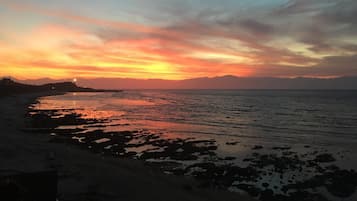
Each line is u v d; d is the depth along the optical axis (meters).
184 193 22.19
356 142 45.59
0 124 54.03
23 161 27.44
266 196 23.08
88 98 185.75
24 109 90.12
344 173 28.72
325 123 67.00
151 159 34.19
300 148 41.38
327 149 40.69
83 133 50.03
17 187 14.02
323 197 23.16
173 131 55.47
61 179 23.03
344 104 125.81
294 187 25.30
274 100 164.38
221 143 44.28
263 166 31.55
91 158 30.86
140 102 146.88
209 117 79.19
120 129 57.09
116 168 27.47
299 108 108.12
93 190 21.05
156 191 22.03
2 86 175.50
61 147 35.88
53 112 86.38
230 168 30.16
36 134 46.94
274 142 45.62
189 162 33.00
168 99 180.50
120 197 20.28
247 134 52.88
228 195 22.59
